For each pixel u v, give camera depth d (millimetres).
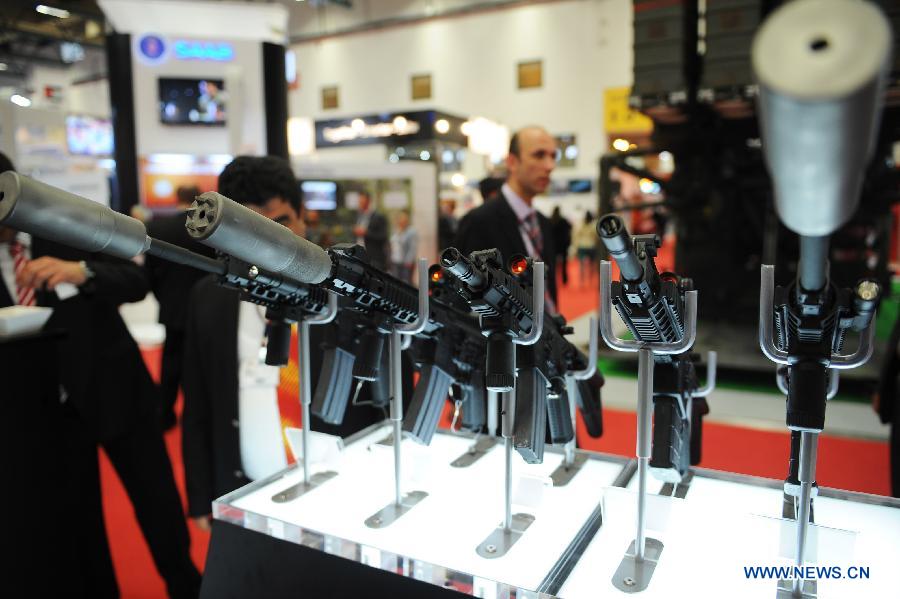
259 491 1339
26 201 780
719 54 4867
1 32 13102
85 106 17562
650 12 5133
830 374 1059
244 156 1799
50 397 1919
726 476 1338
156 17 4969
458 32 15203
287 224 1815
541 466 1462
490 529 1157
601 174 5914
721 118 5570
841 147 466
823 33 441
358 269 1091
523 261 1127
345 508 1251
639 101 5234
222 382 1906
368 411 2010
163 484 2312
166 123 5066
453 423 1562
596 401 1639
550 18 14227
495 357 1075
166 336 3713
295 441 1456
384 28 16031
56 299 2082
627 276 891
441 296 1256
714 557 1049
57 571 1960
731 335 6004
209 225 805
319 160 12383
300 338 1360
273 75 5262
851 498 1241
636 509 1096
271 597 1143
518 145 2574
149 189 5121
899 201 5410
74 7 12102
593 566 1036
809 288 788
